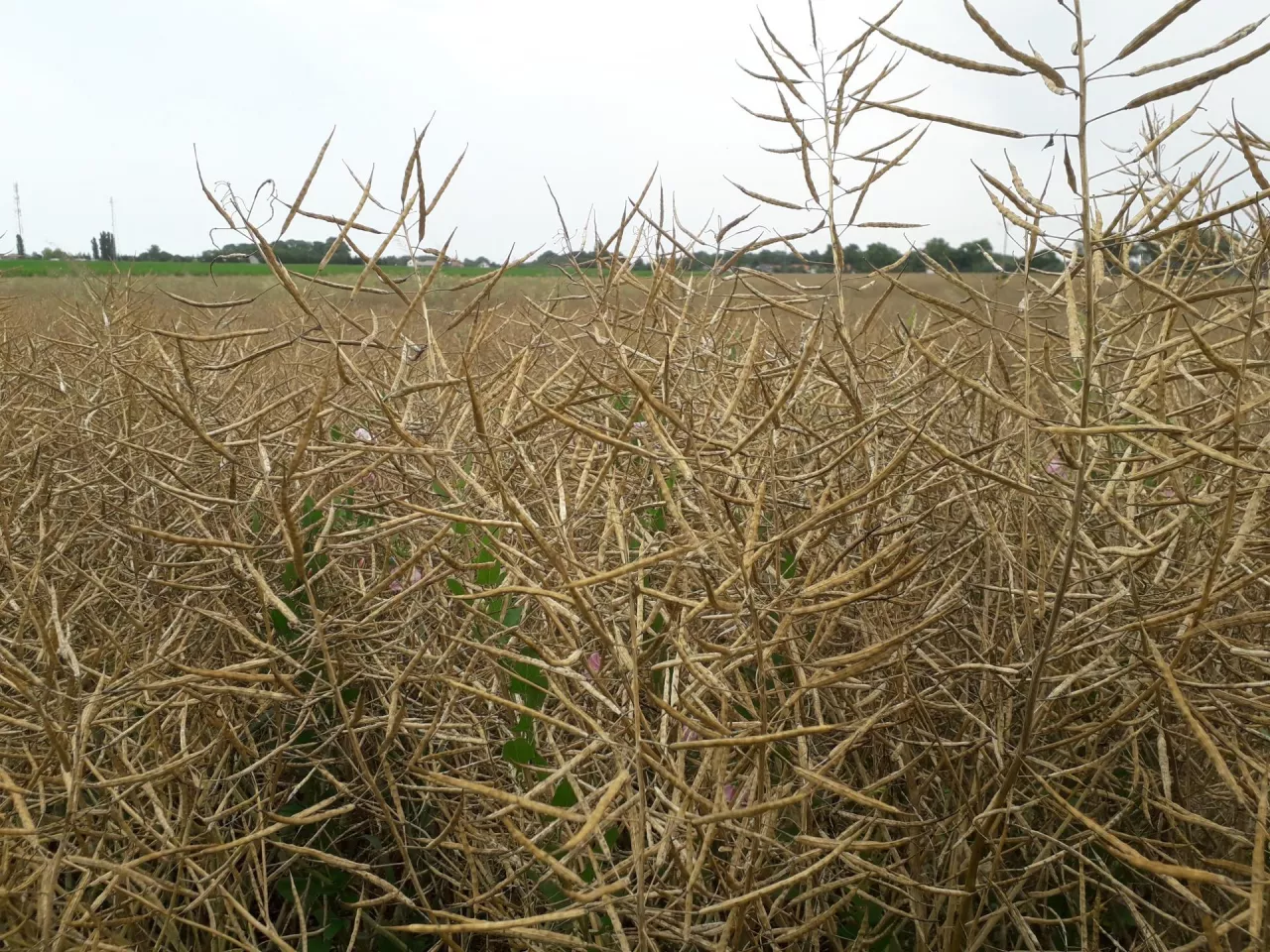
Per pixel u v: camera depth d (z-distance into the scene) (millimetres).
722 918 1438
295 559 1404
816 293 1932
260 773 1933
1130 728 1576
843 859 1415
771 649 1246
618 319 1978
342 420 2035
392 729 1563
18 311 3818
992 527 1630
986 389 1245
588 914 1439
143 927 1662
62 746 1282
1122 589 1447
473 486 1481
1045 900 1754
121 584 1864
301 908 1693
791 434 1812
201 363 2207
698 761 1601
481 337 1768
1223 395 1656
